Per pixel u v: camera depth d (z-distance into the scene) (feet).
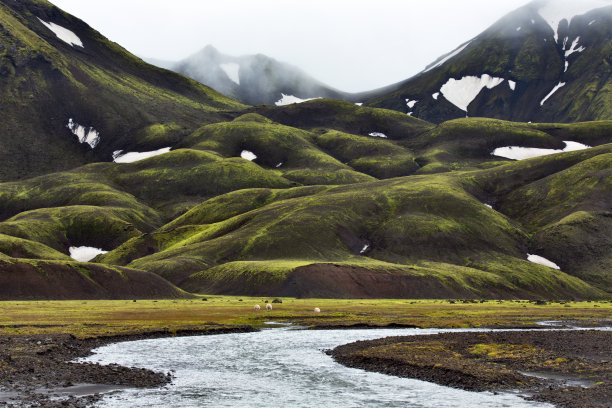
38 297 461.37
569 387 135.85
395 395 131.03
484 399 125.59
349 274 601.21
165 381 146.92
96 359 182.91
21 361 165.27
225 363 178.29
